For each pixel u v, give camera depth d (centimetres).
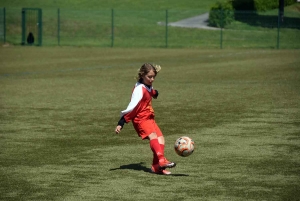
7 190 1881
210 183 1948
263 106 3828
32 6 16525
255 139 2741
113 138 2816
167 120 3319
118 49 10644
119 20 14512
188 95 4466
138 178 2027
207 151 2484
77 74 6322
